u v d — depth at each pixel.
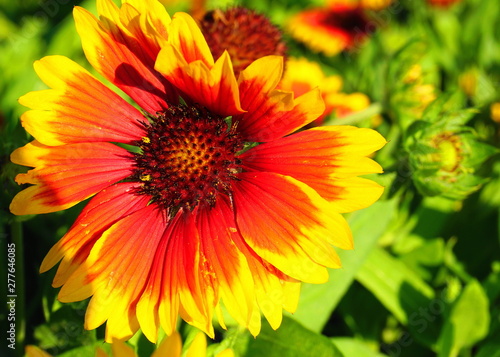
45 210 0.15
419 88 0.21
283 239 0.14
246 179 0.15
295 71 0.24
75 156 0.15
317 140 0.15
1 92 0.25
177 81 0.14
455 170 0.17
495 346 0.18
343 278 0.18
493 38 0.28
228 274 0.14
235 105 0.14
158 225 0.16
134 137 0.16
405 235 0.22
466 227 0.22
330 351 0.16
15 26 0.29
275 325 0.14
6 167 0.15
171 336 0.12
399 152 0.18
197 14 0.26
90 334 0.16
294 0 0.31
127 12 0.14
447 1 0.28
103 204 0.15
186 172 0.16
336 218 0.14
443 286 0.20
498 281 0.20
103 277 0.14
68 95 0.15
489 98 0.23
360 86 0.26
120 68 0.15
